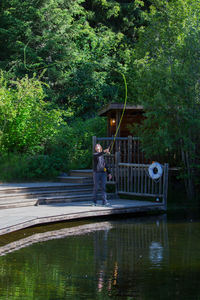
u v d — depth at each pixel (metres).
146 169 12.66
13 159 14.69
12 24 25.09
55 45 24.03
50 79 24.86
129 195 13.98
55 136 16.47
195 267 5.69
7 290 4.66
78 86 25.53
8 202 10.73
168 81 13.47
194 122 13.09
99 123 19.97
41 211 10.03
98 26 29.97
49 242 7.42
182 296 4.46
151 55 18.69
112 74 27.98
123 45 28.59
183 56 13.77
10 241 7.46
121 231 8.59
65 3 26.34
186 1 16.28
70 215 9.79
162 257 6.31
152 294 4.54
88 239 7.73
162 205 11.95
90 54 27.36
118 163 13.48
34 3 24.38
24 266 5.76
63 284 4.91
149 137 13.55
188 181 14.91
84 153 17.19
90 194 13.12
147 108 13.59
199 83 13.42
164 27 16.45
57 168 15.58
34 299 4.35
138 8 29.50
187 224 9.55
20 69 24.27
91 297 4.43
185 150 13.67
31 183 13.98
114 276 5.25
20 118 15.12
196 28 14.73
